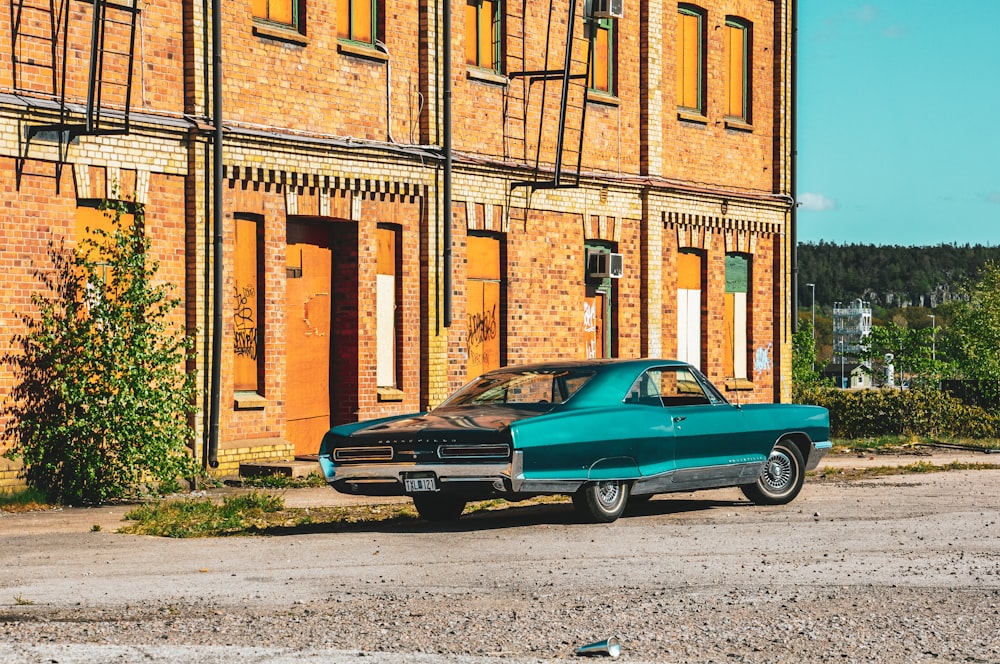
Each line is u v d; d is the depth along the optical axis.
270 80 19.03
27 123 15.80
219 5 17.98
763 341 29.30
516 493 12.73
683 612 9.10
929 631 8.55
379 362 20.95
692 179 27.23
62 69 16.36
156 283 17.38
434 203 21.59
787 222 29.77
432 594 9.70
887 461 22.83
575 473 13.07
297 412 20.08
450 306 21.70
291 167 19.23
